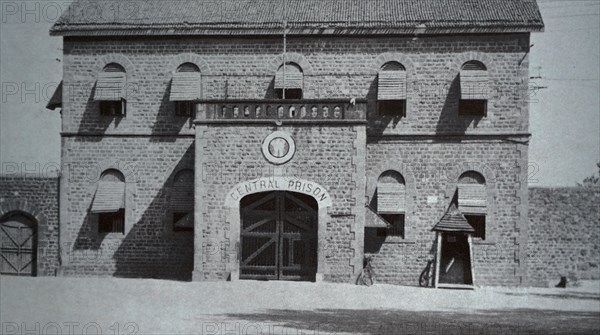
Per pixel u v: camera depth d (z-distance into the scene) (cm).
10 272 3020
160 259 2977
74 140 3036
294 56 2992
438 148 2930
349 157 2597
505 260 2875
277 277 2642
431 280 2869
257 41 3014
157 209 2994
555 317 2156
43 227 3011
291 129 2617
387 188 2914
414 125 2941
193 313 2089
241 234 2656
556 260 2889
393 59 2956
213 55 3027
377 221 2806
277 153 2616
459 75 2912
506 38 2919
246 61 3016
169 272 2970
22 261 3020
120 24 3042
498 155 2908
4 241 3028
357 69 2970
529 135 2895
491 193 2897
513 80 2914
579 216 2892
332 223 2595
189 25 3022
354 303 2289
